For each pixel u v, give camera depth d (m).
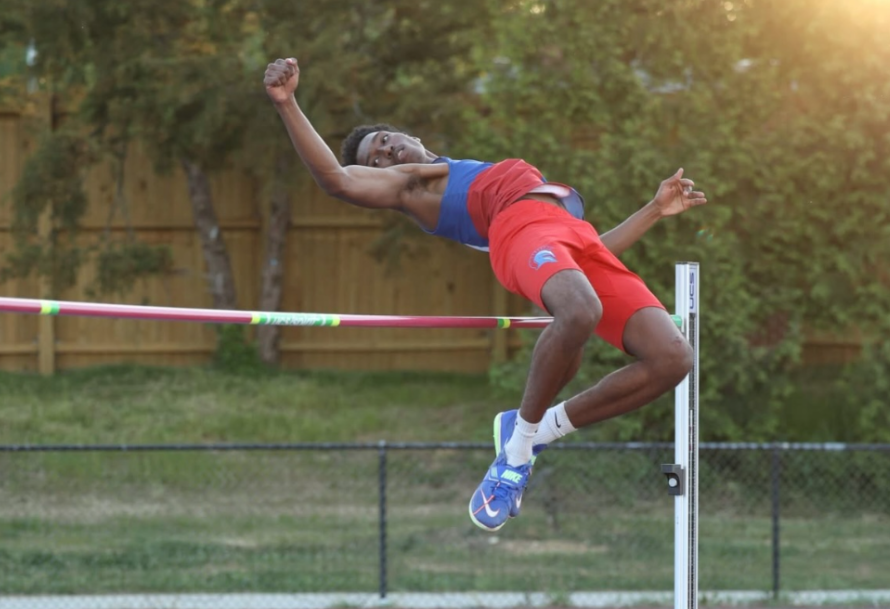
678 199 17.39
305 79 46.06
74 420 47.47
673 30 41.66
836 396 45.62
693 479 17.33
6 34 50.19
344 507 39.97
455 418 49.22
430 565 34.38
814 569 34.59
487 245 15.71
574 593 31.81
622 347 14.78
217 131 49.12
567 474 41.25
